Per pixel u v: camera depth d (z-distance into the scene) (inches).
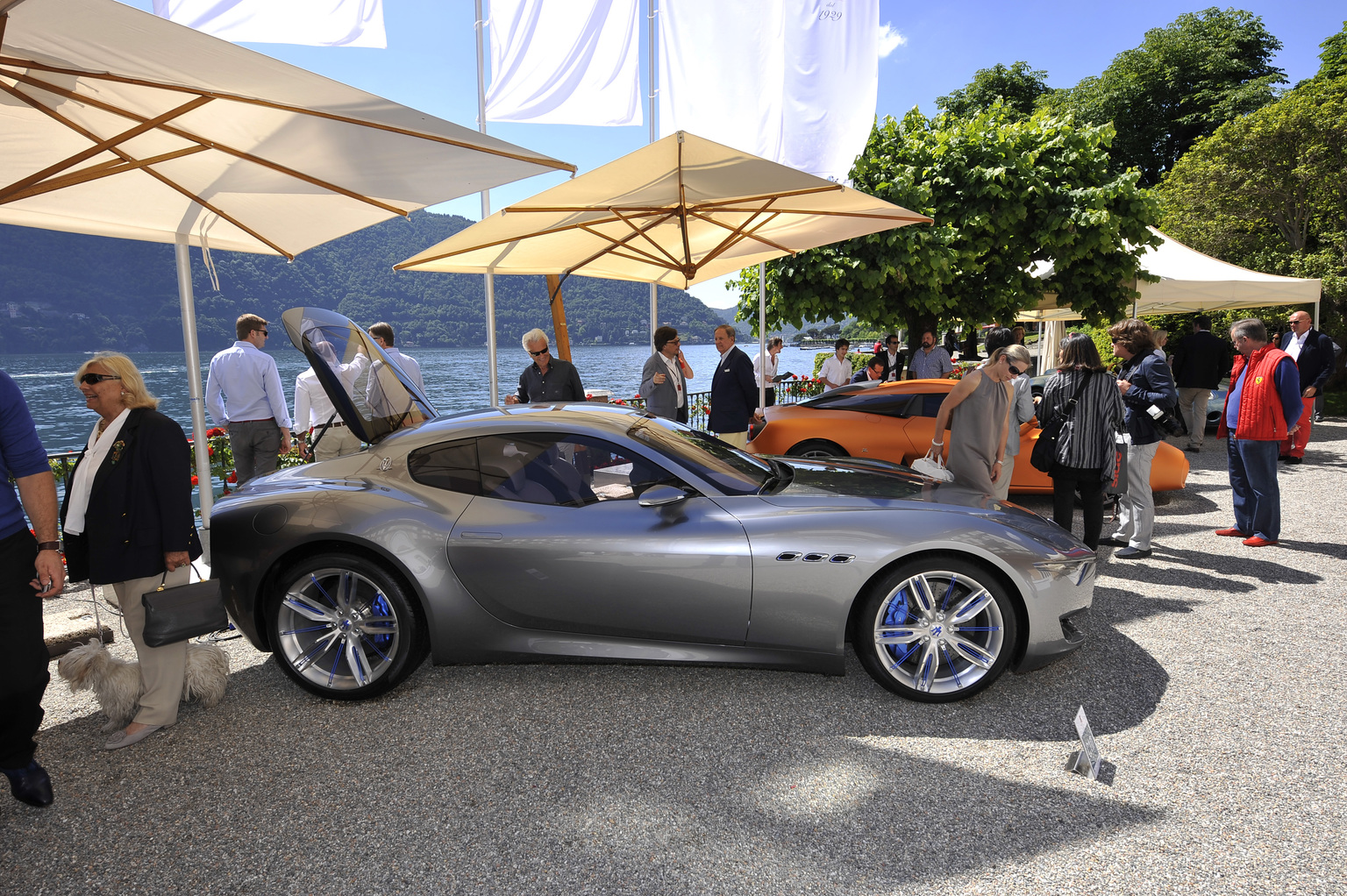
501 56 310.7
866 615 130.7
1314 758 111.3
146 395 123.6
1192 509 273.0
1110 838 94.1
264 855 95.5
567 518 135.2
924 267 405.1
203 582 121.4
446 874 90.9
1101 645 154.9
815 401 294.2
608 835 97.7
